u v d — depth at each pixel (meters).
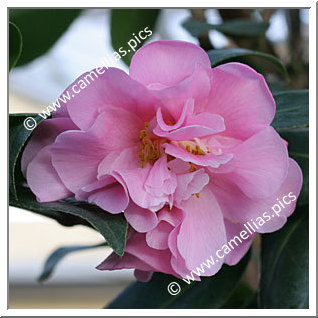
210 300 0.65
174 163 0.59
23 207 0.59
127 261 0.59
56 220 0.62
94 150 0.58
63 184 0.59
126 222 0.57
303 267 0.63
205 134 0.58
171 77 0.58
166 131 0.58
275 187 0.59
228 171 0.60
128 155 0.59
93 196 0.58
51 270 0.71
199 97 0.58
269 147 0.59
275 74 0.75
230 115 0.59
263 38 0.75
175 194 0.59
